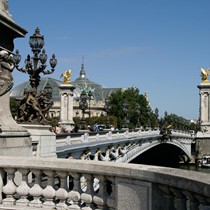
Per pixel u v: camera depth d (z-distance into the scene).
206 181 5.29
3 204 7.98
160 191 6.32
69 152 22.94
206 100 105.75
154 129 73.06
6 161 8.03
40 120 18.59
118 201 6.84
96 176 7.28
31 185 8.23
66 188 7.69
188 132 100.81
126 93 127.94
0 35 10.84
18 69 19.97
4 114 10.90
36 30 20.09
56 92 133.25
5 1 11.60
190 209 5.65
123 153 41.88
